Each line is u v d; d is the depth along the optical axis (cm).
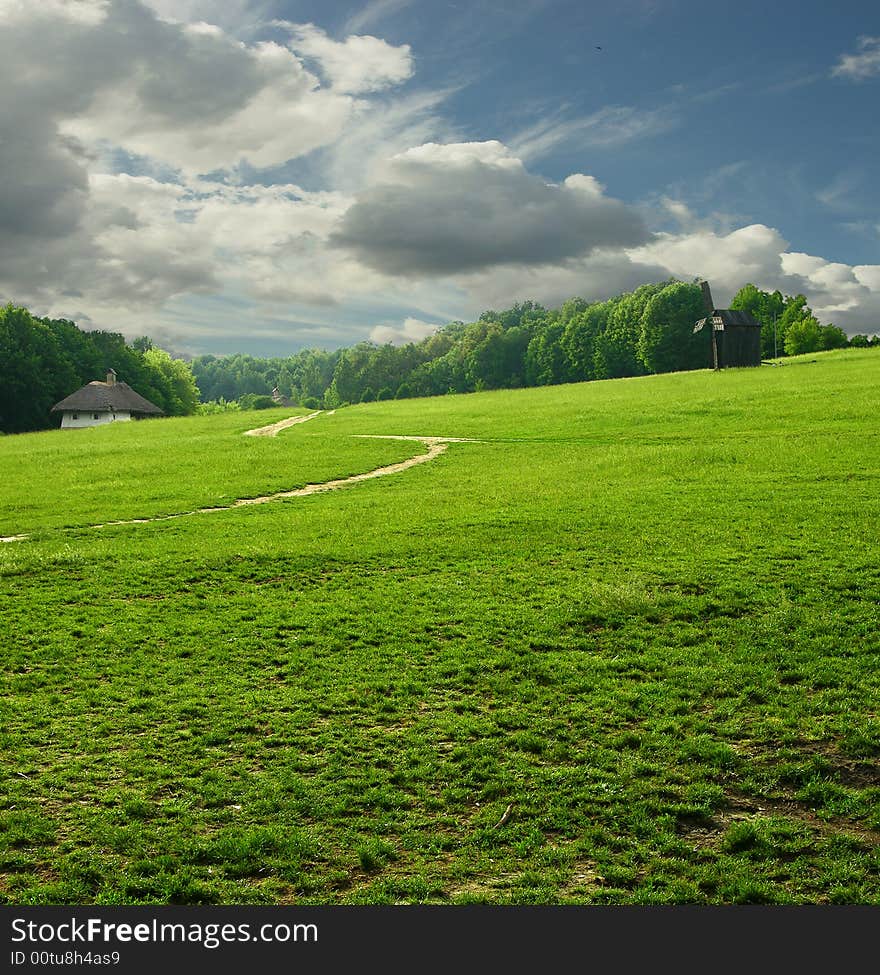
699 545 2352
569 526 2675
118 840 1041
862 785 1160
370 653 1684
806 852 1016
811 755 1234
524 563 2292
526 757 1254
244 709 1437
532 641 1706
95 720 1402
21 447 6075
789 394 5844
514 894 939
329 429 6500
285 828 1071
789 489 3041
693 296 13212
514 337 19625
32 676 1591
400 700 1461
